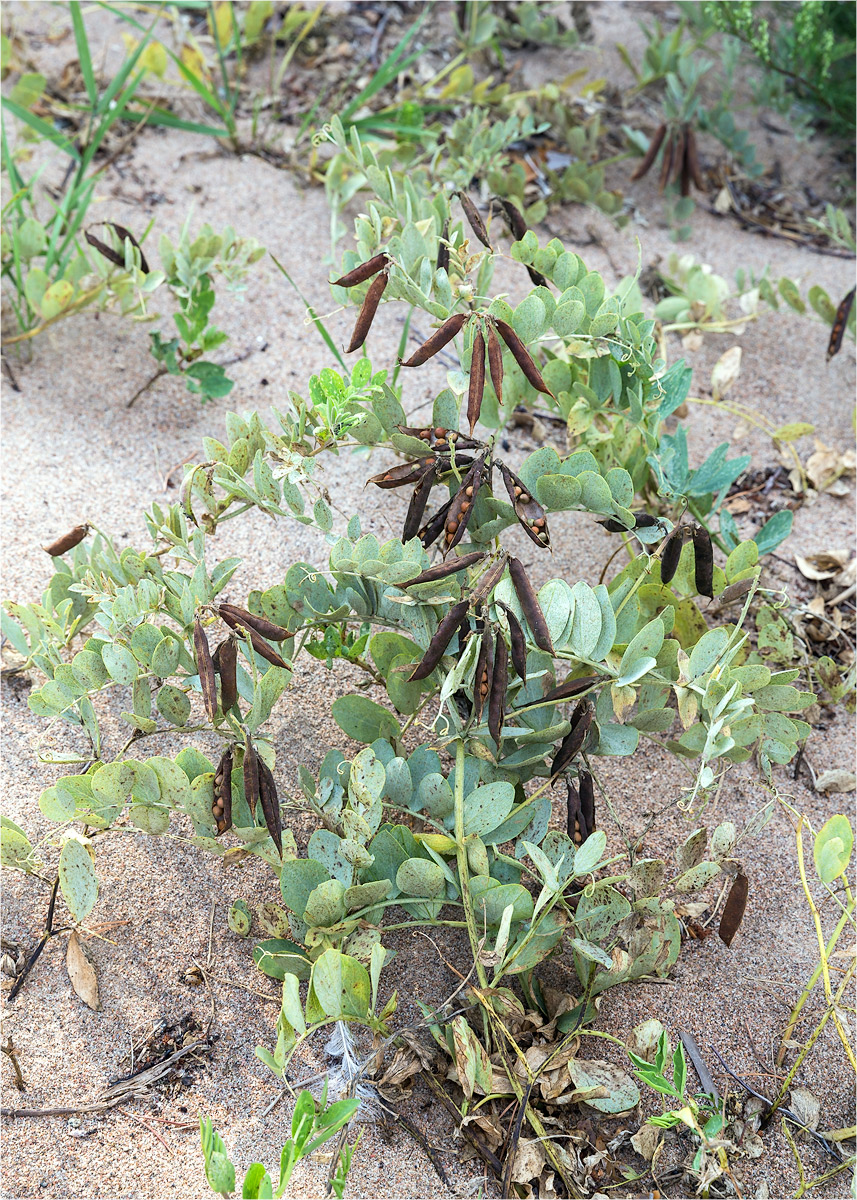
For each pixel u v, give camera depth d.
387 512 1.18
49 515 1.16
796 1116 0.95
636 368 1.04
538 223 1.51
